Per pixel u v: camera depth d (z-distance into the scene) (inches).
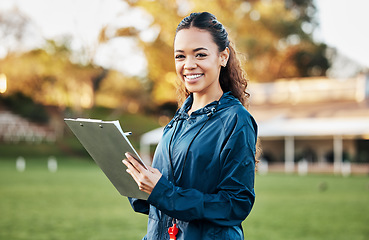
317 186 717.3
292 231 317.1
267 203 489.4
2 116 1786.4
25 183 711.7
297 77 1921.8
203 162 74.1
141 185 71.4
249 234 304.8
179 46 78.2
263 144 1352.1
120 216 385.1
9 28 1582.2
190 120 78.5
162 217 79.4
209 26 77.9
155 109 2030.0
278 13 1684.3
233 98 77.7
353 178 942.4
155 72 1595.7
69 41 1596.9
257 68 1699.1
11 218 369.1
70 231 312.5
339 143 1189.7
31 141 1695.4
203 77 78.0
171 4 1457.9
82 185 685.9
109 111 1955.0
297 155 1293.1
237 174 72.2
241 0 1624.0
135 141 1785.2
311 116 1311.5
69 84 1654.8
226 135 73.7
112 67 1665.8
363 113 1272.1
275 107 1475.1
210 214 70.6
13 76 1626.5
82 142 78.5
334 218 379.9
